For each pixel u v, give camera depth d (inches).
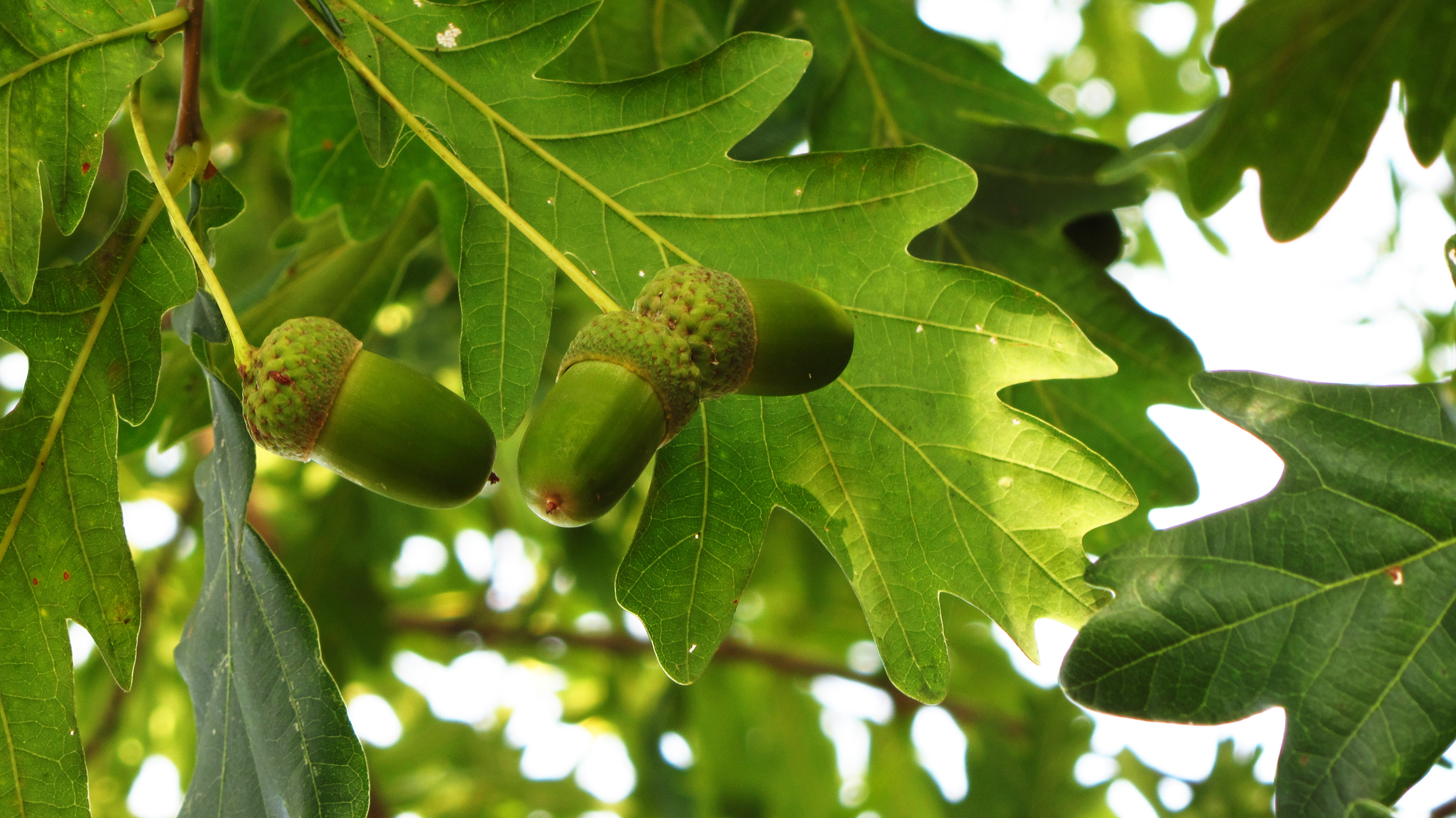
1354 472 17.8
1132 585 17.8
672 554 18.3
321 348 17.1
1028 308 18.0
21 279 17.7
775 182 18.4
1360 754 17.5
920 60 21.4
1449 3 20.9
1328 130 21.3
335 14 18.3
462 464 17.1
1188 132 20.6
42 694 18.2
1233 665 17.7
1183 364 20.9
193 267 18.2
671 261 18.4
